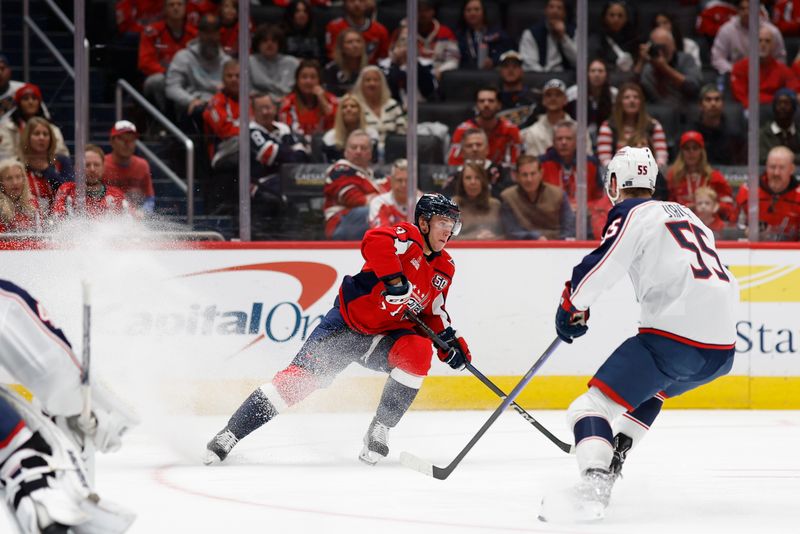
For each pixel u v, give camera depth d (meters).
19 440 5.63
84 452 6.40
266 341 15.39
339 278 15.49
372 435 11.05
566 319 8.62
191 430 13.50
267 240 15.55
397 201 15.67
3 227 15.20
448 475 9.84
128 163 15.40
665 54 16.00
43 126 15.28
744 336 15.80
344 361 11.30
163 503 8.84
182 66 15.38
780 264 15.84
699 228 8.52
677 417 14.86
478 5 15.80
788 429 13.68
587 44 15.89
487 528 7.81
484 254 15.62
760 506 8.80
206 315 15.28
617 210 8.44
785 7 16.56
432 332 11.05
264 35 15.43
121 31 15.41
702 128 15.98
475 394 15.55
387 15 15.62
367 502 8.92
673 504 8.88
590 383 8.41
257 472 10.53
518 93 15.76
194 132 15.41
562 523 8.02
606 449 8.05
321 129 15.55
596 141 15.94
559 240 15.81
